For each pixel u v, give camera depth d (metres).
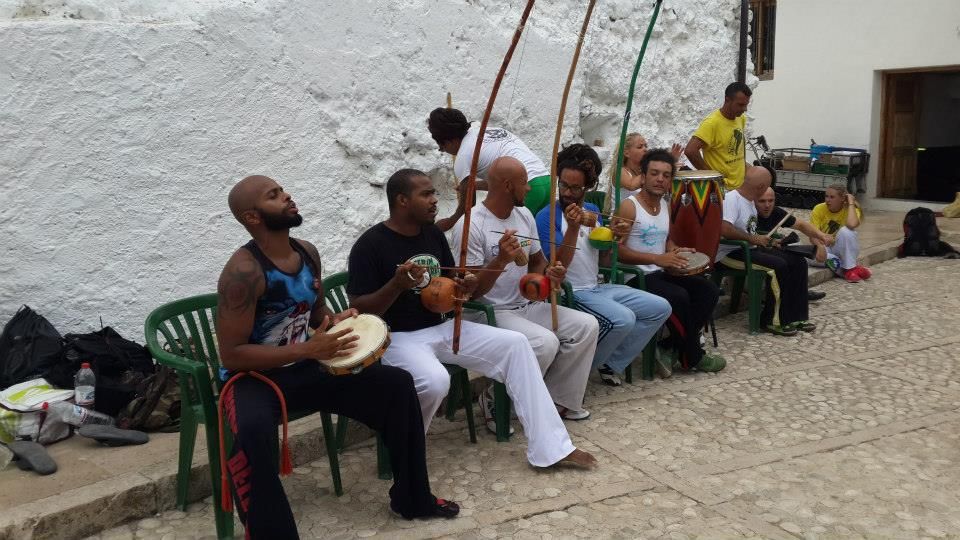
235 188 3.38
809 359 5.98
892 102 13.10
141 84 4.78
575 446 4.45
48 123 4.50
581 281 5.31
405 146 6.21
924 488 3.99
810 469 4.19
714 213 5.94
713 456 4.35
